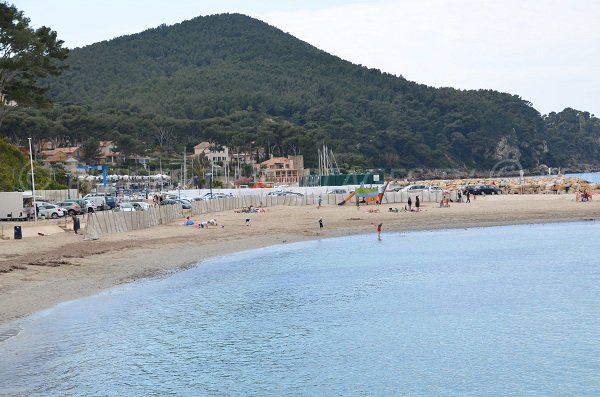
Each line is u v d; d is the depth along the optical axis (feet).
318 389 70.49
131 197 433.48
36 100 313.94
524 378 73.97
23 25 306.14
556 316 102.47
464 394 69.41
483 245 198.29
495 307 109.70
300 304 111.55
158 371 74.64
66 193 364.38
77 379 70.54
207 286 125.70
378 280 135.85
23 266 133.59
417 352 83.82
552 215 276.21
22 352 79.05
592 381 72.74
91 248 167.32
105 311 100.68
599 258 166.09
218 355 81.41
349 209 329.31
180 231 218.38
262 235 215.31
